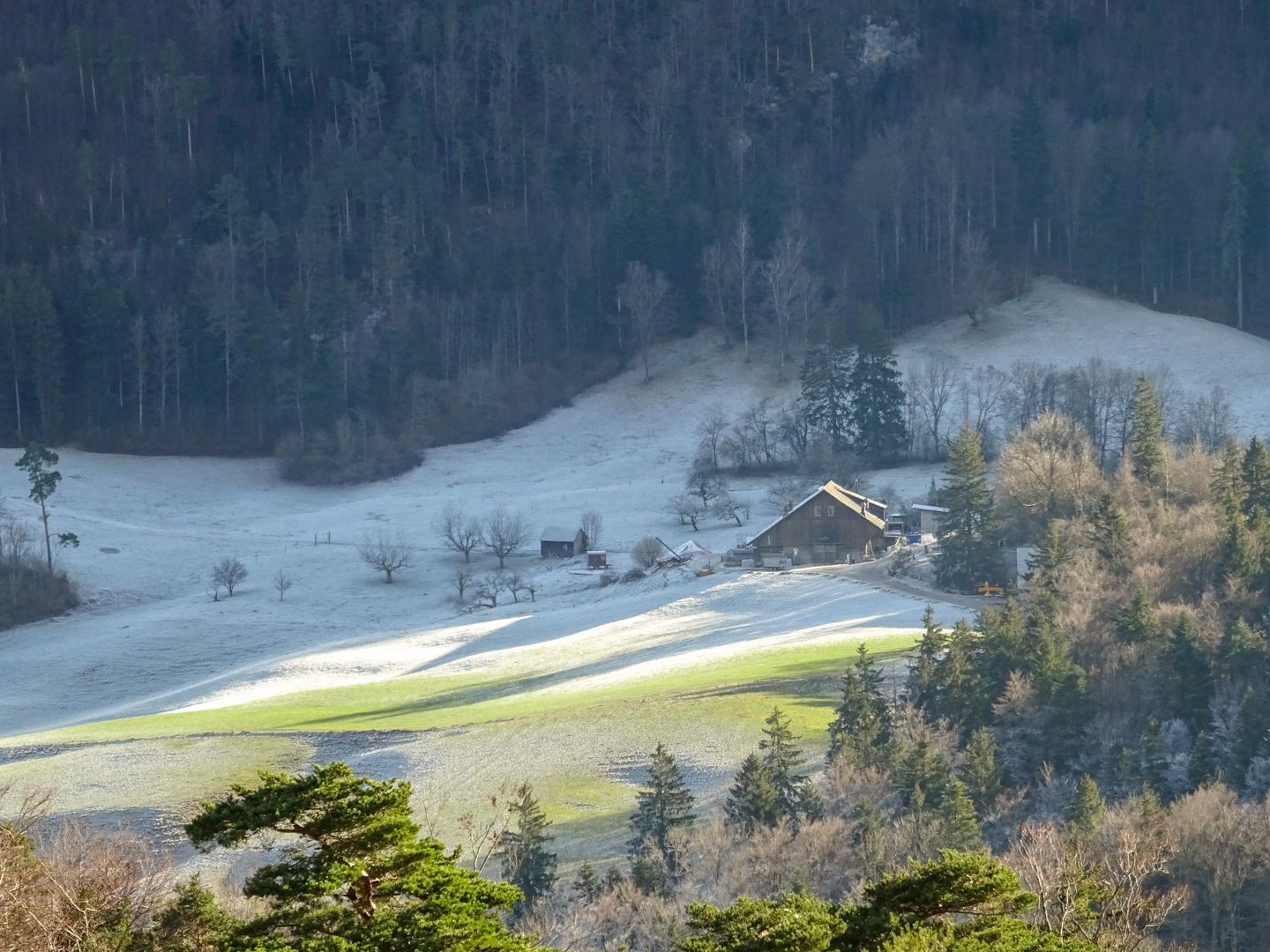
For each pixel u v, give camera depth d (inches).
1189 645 3811.5
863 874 2556.6
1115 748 3371.1
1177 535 4940.9
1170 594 4616.1
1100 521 5064.0
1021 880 1888.5
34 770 4151.1
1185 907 2279.8
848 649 4972.9
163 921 1754.4
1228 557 4633.4
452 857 1445.6
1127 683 3794.3
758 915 1462.8
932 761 3134.8
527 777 3769.7
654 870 2677.2
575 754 3924.7
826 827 2689.5
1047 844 2166.6
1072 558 4965.6
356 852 1390.3
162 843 3412.9
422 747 4141.2
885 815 2918.3
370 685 5634.8
